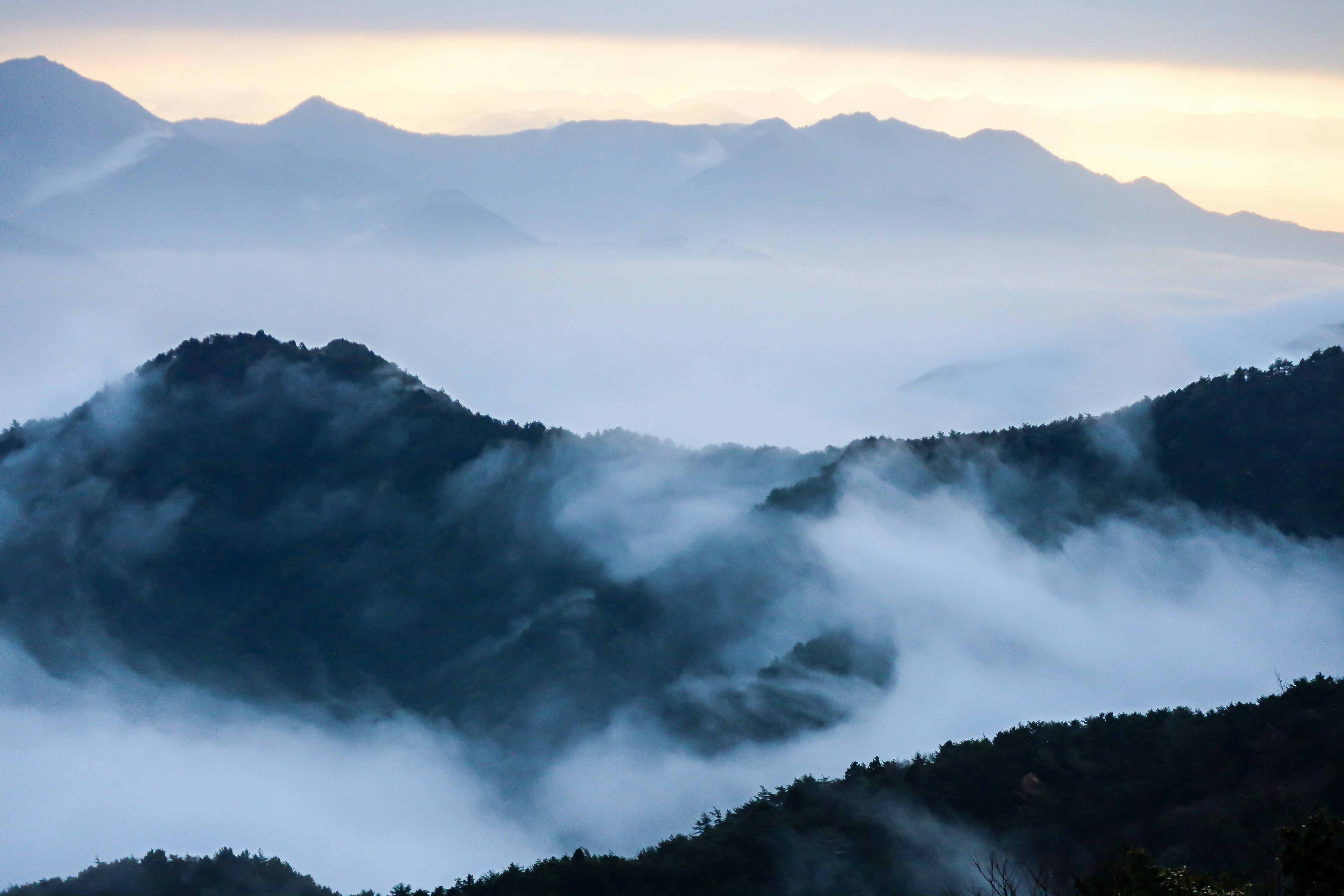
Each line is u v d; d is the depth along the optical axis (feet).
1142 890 66.64
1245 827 97.96
